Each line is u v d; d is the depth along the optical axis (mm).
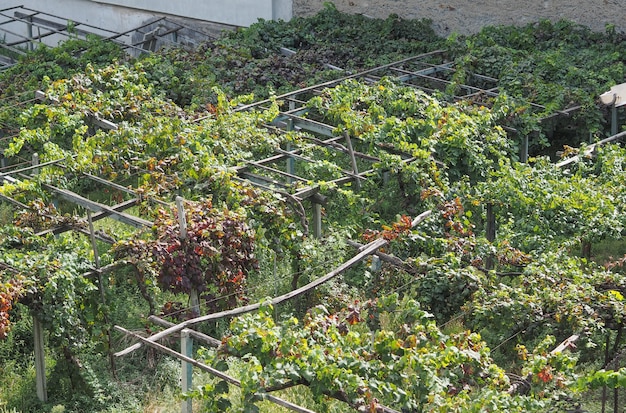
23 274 15141
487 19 30531
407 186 19203
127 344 16266
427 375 12000
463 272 14914
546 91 24609
